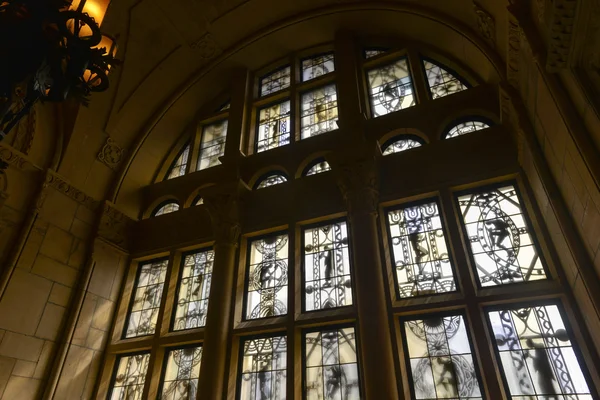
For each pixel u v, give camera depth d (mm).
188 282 6773
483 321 4582
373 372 4383
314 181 6500
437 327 4855
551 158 4020
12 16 2676
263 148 7836
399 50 7492
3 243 5699
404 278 5324
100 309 6691
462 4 5785
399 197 5805
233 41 8383
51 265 6203
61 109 7109
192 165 8258
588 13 2625
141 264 7539
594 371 3883
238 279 6191
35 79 2768
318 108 7770
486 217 5312
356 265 5164
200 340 5895
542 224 4797
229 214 6492
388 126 6648
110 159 7738
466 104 6227
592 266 3627
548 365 4180
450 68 7031
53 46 2795
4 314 5418
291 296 5641
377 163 6000
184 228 7234
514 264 4852
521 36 3885
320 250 6035
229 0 7594
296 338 5336
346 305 5371
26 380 5469
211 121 8844
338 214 6051
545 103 3734
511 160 5344
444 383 4484
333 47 8352
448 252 5250
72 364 6016
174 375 5938
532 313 4520
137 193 8133
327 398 4891
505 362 4355
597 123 2828
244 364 5586
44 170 6465
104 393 6203
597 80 2822
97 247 6938
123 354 6547
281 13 7965
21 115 2867
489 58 5379
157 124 8430
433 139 6172
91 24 2973
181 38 7961
